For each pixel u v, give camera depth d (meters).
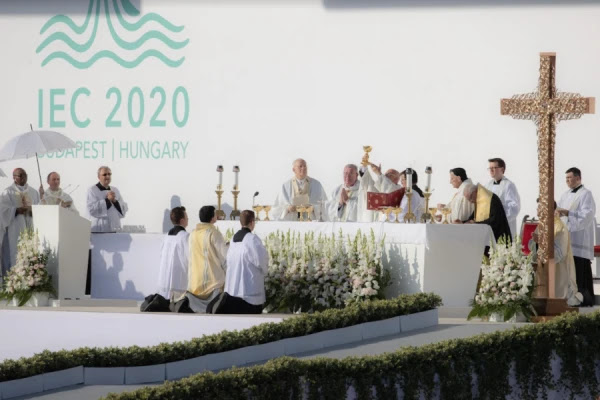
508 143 48.59
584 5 47.78
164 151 52.22
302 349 29.12
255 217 39.88
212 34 51.94
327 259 35.94
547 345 28.36
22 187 45.31
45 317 35.53
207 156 51.81
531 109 33.62
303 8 50.97
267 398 25.08
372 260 35.50
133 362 27.12
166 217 52.19
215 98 51.81
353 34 50.34
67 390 26.06
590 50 47.66
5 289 40.00
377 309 30.75
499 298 33.06
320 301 35.75
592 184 47.38
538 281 33.38
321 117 50.69
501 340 27.92
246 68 51.56
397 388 26.64
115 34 52.81
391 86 49.88
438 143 49.31
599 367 29.05
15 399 25.25
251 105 51.47
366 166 40.81
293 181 43.62
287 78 51.16
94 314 34.75
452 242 35.16
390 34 49.88
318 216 42.81
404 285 35.50
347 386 26.08
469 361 27.52
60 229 39.97
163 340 33.91
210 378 24.39
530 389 28.23
